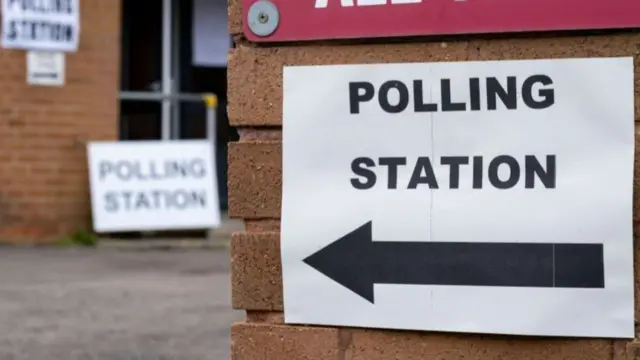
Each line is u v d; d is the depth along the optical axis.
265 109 2.67
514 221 2.48
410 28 2.57
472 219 2.51
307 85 2.64
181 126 11.05
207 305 6.41
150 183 10.07
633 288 2.42
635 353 2.42
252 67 2.68
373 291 2.59
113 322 5.80
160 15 10.90
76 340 5.27
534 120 2.48
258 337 2.69
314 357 2.64
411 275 2.56
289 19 2.65
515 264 2.48
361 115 2.60
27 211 9.71
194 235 10.32
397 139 2.57
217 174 11.46
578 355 2.47
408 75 2.57
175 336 5.41
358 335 2.62
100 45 9.88
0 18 9.52
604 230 2.42
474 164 2.52
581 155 2.45
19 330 5.53
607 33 2.46
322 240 2.62
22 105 9.64
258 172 2.68
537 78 2.48
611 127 2.43
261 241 2.68
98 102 9.91
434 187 2.54
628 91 2.43
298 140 2.63
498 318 2.49
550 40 2.49
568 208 2.45
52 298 6.61
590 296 2.44
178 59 11.04
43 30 9.64
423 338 2.58
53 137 9.76
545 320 2.46
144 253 9.28
